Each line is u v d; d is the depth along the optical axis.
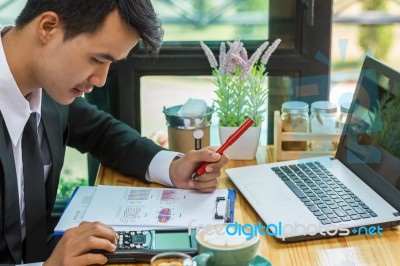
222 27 2.31
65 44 1.51
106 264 1.46
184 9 2.29
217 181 1.80
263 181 1.82
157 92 2.35
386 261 1.47
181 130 2.05
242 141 2.04
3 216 1.63
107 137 2.01
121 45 1.51
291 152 2.04
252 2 2.28
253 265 1.41
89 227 1.49
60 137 1.86
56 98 1.62
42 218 1.74
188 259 1.27
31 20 1.56
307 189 1.76
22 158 1.71
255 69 2.09
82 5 1.47
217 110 2.10
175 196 1.77
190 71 2.32
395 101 1.71
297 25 2.27
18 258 1.67
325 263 1.47
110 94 2.33
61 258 1.44
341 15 2.64
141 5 1.49
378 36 2.67
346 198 1.70
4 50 1.63
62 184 2.59
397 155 1.66
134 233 1.56
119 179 1.94
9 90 1.62
